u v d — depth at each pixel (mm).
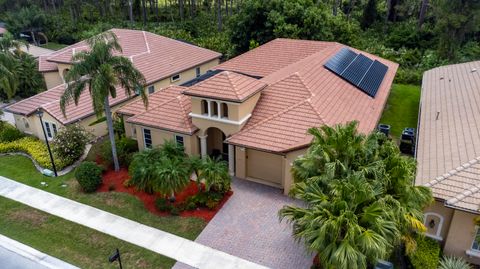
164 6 80438
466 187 15258
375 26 58281
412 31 51969
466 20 42750
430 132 21516
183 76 38531
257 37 46375
